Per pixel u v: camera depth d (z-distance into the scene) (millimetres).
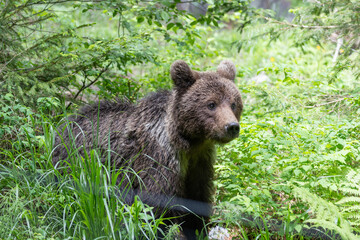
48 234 8102
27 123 10727
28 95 11523
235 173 10594
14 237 7969
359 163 10750
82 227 7875
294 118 12445
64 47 13438
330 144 10367
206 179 10320
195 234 10266
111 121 10625
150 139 9758
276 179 10664
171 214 9539
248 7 15086
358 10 13148
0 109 11234
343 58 13578
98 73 13625
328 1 13742
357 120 12188
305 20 14656
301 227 8289
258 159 10828
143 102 10305
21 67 12305
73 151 9273
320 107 13617
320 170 10086
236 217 8922
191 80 9594
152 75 18203
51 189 8867
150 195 9500
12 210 8336
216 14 15086
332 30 13820
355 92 13570
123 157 10125
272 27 14656
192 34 16312
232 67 10500
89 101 13922
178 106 9508
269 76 20156
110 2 13844
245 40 15391
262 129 11586
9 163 10273
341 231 7496
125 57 13375
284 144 10250
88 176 8367
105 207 8000
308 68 20812
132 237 7730
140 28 17422
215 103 9352
